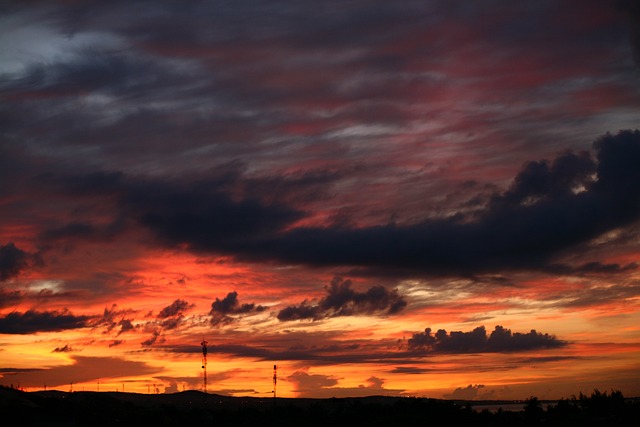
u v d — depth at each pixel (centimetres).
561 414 13012
